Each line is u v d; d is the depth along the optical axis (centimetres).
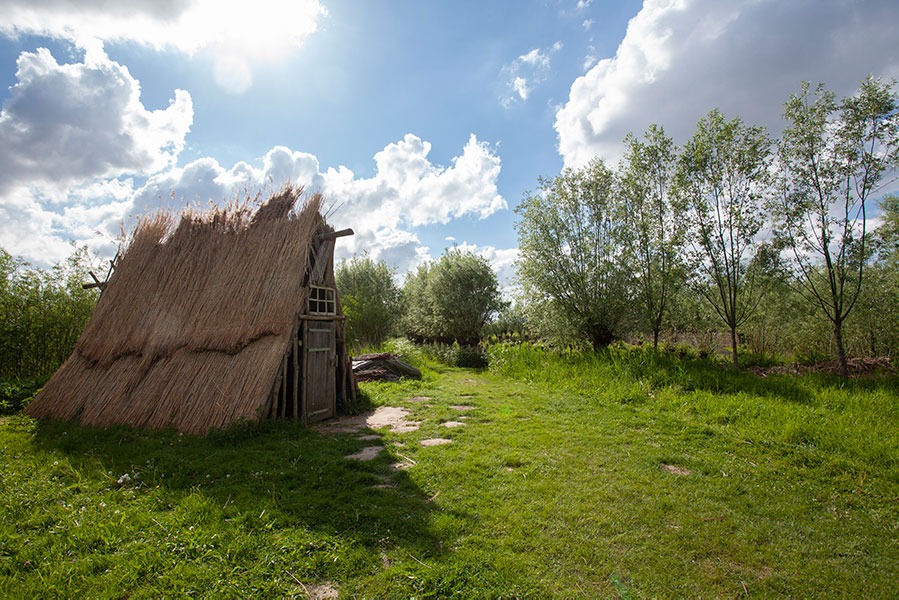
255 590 298
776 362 1516
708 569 343
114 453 592
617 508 439
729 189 1284
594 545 370
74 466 541
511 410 880
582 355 1493
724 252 1297
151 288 931
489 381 1370
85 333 948
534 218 1652
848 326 1420
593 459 581
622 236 1532
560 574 329
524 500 451
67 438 663
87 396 839
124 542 358
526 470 536
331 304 928
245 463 548
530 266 1650
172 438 667
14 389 968
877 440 621
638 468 550
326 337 894
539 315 1673
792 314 1418
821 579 335
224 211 958
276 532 374
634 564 345
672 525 409
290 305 794
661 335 1888
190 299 873
